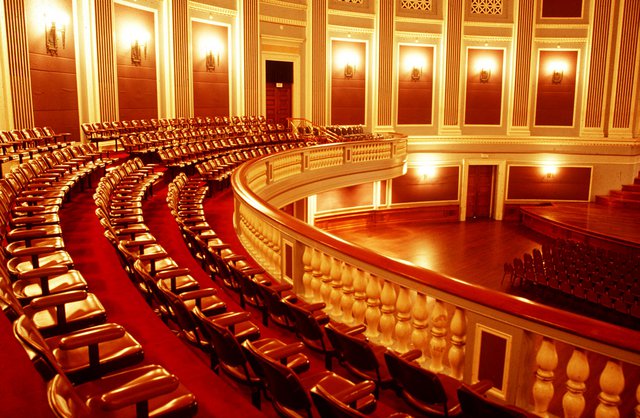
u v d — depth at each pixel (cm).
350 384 319
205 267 594
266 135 1533
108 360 281
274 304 416
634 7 1975
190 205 800
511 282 1365
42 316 329
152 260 471
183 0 1523
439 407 314
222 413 278
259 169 1055
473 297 324
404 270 375
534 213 1955
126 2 1358
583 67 2083
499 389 316
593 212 1934
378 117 2045
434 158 2103
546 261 1321
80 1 1223
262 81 1808
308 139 1617
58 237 487
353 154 1522
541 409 302
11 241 458
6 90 1014
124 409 252
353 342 321
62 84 1172
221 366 358
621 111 2045
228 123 1599
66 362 278
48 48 1119
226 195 1085
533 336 305
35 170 724
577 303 1228
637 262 1280
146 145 1112
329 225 1972
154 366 274
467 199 2189
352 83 1997
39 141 1009
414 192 2109
